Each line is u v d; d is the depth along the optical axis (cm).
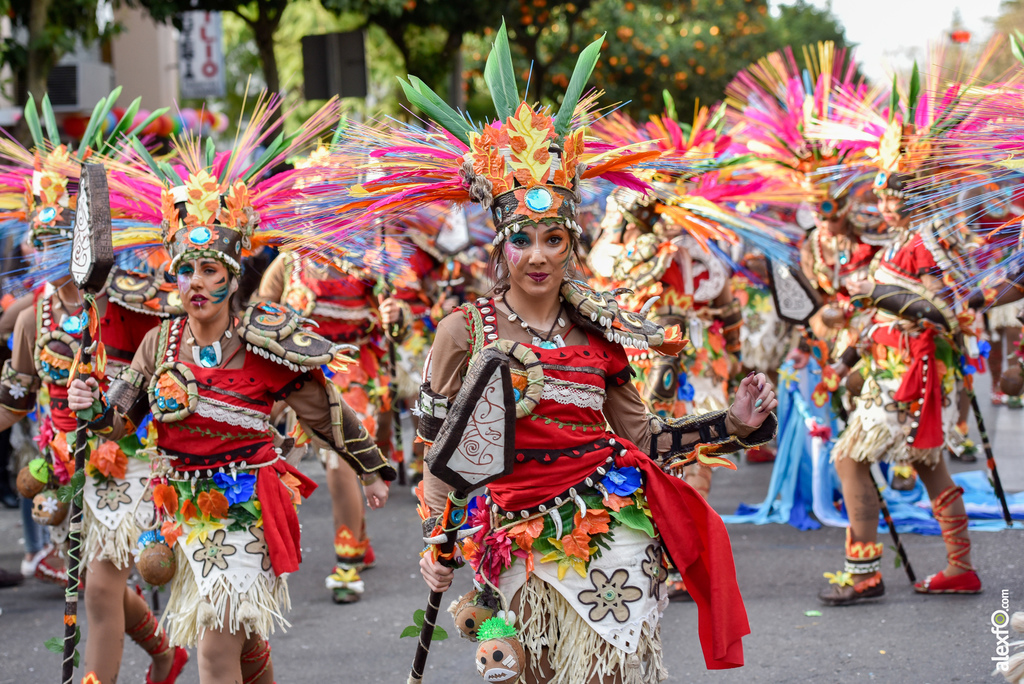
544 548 311
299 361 374
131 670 514
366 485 404
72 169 470
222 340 386
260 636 382
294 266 651
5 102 1452
